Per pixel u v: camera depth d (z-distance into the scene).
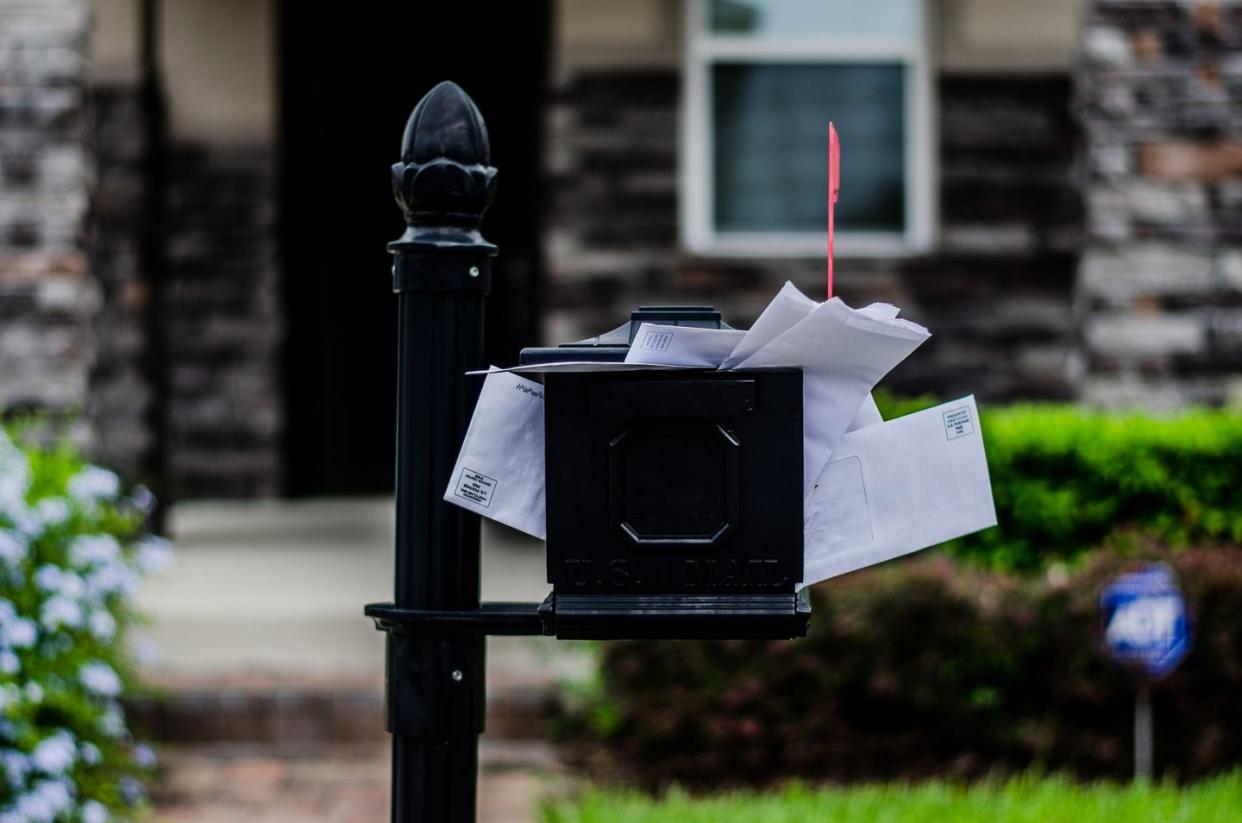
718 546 2.12
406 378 2.35
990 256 9.14
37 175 8.87
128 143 9.81
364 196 11.31
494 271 11.05
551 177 9.07
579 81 9.03
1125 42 9.07
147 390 9.89
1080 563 6.45
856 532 2.18
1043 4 9.09
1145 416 7.29
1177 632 5.55
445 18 11.15
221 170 10.77
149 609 7.52
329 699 6.36
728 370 2.13
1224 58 9.02
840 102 9.27
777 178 9.27
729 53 9.23
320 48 11.12
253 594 7.97
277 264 10.84
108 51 9.77
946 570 5.98
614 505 2.13
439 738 2.33
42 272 8.88
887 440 2.19
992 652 5.75
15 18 8.83
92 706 5.37
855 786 5.61
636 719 5.88
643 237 9.07
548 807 5.28
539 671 6.53
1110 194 9.09
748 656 5.86
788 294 2.07
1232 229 9.04
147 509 8.21
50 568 5.03
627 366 2.10
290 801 5.79
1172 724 5.81
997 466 6.83
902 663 5.79
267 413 10.91
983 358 9.14
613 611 2.12
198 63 10.70
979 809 5.11
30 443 6.22
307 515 10.73
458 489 2.20
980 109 9.16
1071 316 9.14
